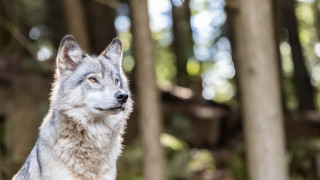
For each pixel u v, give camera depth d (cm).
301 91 2073
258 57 988
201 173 1497
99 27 1783
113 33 1855
